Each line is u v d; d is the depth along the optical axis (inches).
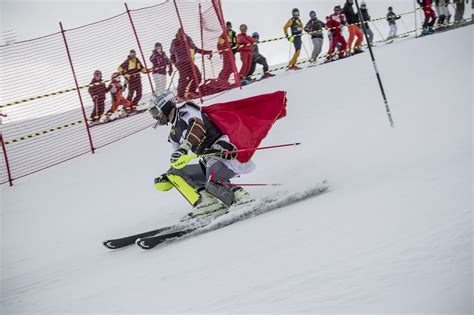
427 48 1168.8
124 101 1083.9
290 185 541.0
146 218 565.3
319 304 249.3
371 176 505.7
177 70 1078.4
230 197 463.8
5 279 435.5
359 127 725.3
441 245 289.4
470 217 323.0
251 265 324.8
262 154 712.4
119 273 382.3
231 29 1203.2
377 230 336.2
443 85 831.1
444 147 545.6
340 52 1389.0
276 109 495.2
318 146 685.3
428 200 376.5
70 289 369.7
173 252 405.4
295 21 1306.6
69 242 527.2
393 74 992.9
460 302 228.2
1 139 866.8
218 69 1128.2
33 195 759.1
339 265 291.7
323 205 434.6
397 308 232.2
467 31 1274.6
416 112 722.2
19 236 579.8
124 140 980.6
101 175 793.6
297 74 1213.7
